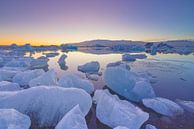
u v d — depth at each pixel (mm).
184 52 21781
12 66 8859
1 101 2850
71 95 3096
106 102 3137
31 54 18141
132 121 2646
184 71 8031
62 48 31594
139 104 3807
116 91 4664
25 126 2410
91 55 17391
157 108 3434
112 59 13453
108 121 2861
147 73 7375
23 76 5441
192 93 4703
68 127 2311
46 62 10141
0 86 3902
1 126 2195
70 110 2705
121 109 2885
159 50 25469
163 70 8305
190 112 3393
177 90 4996
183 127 2846
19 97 2922
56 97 2986
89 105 3254
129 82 4516
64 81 4391
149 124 2834
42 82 4527
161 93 4719
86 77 6496
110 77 5000
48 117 2830
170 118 3152
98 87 5172
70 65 9859
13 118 2363
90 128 2807
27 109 2830
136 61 12219
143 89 4074
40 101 2904
